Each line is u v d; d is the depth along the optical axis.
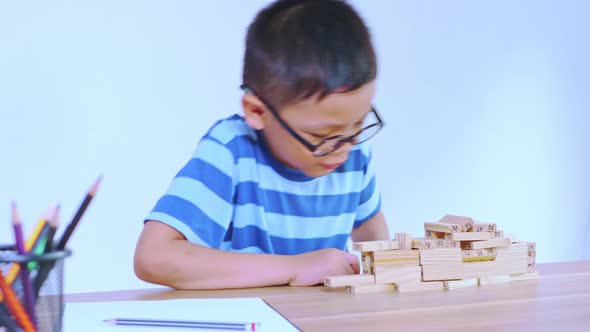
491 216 2.13
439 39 2.01
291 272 0.76
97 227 1.70
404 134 1.98
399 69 1.96
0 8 1.59
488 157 2.11
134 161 1.73
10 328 0.43
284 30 0.77
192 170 0.87
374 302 0.65
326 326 0.55
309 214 0.97
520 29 2.12
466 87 2.06
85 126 1.68
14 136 1.62
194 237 0.82
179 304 0.64
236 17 1.80
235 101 1.82
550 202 2.21
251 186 0.93
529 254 0.79
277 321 0.56
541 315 0.59
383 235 1.10
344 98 0.74
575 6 2.20
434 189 2.04
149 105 1.74
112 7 1.69
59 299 0.46
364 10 1.91
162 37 1.73
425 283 0.73
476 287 0.74
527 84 2.15
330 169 0.85
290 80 0.75
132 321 0.55
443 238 0.77
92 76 1.68
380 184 1.96
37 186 1.65
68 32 1.65
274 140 0.86
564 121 2.21
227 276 0.75
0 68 1.60
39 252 0.44
